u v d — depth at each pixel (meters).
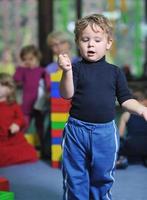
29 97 3.21
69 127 1.55
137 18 4.39
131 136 2.77
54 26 4.32
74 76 1.54
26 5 4.30
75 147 1.53
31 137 3.17
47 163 2.82
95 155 1.52
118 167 2.58
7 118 2.89
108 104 1.53
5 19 4.32
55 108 2.65
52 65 3.26
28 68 3.27
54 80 2.64
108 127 1.53
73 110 1.55
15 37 4.33
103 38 1.53
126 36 4.38
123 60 4.38
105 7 4.34
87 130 1.52
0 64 4.34
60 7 4.30
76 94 1.54
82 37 1.53
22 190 2.15
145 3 4.41
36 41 4.32
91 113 1.52
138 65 4.43
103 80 1.54
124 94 1.56
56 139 2.66
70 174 1.54
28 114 3.21
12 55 4.33
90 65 1.56
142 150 2.74
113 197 2.00
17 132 2.89
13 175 2.48
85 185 1.56
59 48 2.95
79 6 4.29
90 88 1.53
